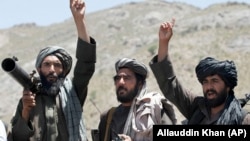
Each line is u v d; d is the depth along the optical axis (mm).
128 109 8688
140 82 8719
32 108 8477
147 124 8281
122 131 8555
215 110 8055
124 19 191250
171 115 8484
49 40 189125
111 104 118625
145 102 8422
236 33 134000
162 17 184125
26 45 194125
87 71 8625
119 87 8648
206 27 139375
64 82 8602
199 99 8320
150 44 141250
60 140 8422
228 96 8031
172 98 8469
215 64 7891
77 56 8594
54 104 8508
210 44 130750
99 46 166000
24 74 7977
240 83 113500
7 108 139750
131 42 155000
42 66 8586
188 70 120500
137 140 8320
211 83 7949
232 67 7930
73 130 8336
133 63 8586
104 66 141625
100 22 194125
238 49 127750
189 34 136625
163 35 8438
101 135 8820
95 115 113438
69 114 8391
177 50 128250
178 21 148375
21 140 8336
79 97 8750
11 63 7793
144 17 183375
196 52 126625
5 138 7945
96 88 126750
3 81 153875
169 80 8438
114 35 175375
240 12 143875
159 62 8453
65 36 187750
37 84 8289
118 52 151000
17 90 146500
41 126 8391
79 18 8523
